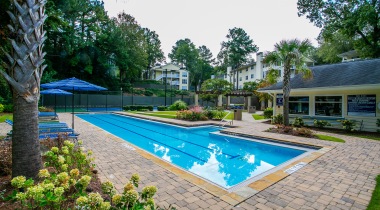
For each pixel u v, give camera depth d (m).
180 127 12.79
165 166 4.74
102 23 32.16
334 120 11.30
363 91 10.77
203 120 14.73
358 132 10.25
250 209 2.95
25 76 2.97
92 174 3.96
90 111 23.47
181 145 8.88
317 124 11.44
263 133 9.53
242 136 9.39
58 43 28.19
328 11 19.09
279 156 7.28
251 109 23.25
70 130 7.09
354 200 3.24
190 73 59.31
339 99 11.70
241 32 49.31
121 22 35.69
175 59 63.66
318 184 3.85
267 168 6.04
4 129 9.20
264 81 22.75
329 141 7.84
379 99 10.25
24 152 3.02
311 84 12.49
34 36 3.01
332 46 26.50
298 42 10.49
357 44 20.02
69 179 2.31
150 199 2.00
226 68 51.91
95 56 32.34
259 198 3.28
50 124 8.34
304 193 3.47
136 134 11.29
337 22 19.02
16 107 3.01
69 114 19.05
